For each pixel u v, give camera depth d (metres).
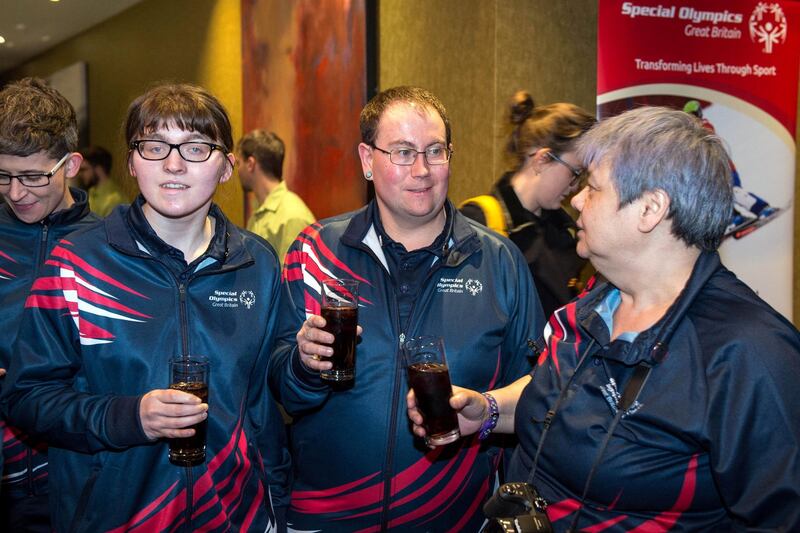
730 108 3.42
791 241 3.59
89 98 7.99
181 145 1.52
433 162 1.70
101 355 1.54
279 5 4.72
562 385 1.42
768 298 3.60
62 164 1.90
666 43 3.30
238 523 1.62
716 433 1.17
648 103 3.29
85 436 1.46
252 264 1.69
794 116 3.53
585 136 1.41
